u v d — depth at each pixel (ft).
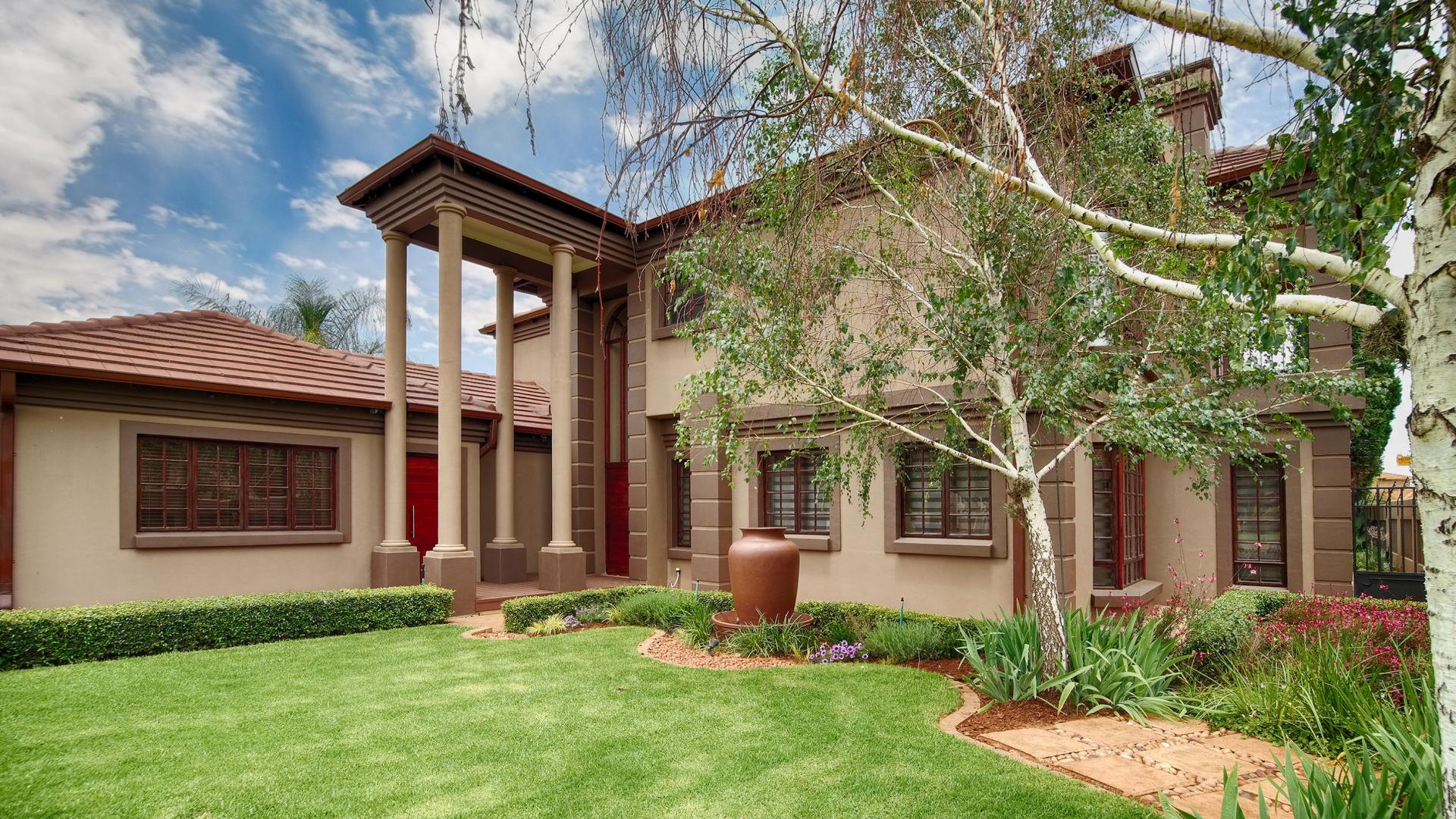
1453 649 7.97
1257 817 12.99
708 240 19.52
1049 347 20.48
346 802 13.89
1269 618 27.09
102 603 32.09
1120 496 34.91
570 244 42.78
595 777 14.98
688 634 28.84
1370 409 36.63
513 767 15.55
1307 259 10.64
